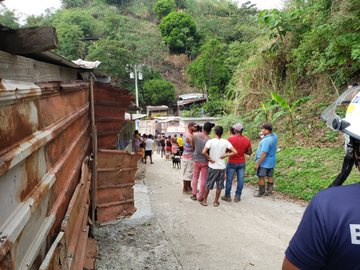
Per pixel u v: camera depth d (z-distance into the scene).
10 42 1.81
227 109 16.66
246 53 15.77
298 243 1.22
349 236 1.10
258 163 7.29
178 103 45.22
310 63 10.66
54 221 2.16
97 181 4.79
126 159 5.11
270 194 7.49
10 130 1.41
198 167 7.15
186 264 4.23
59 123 2.49
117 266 4.16
